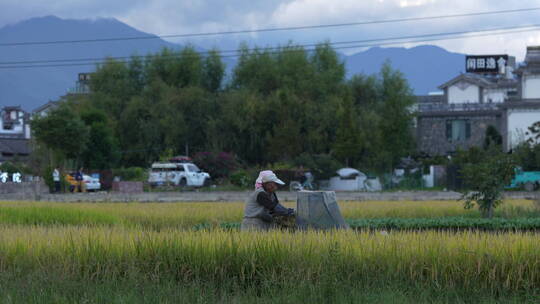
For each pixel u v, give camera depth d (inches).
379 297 349.1
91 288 361.7
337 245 387.9
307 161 2075.5
